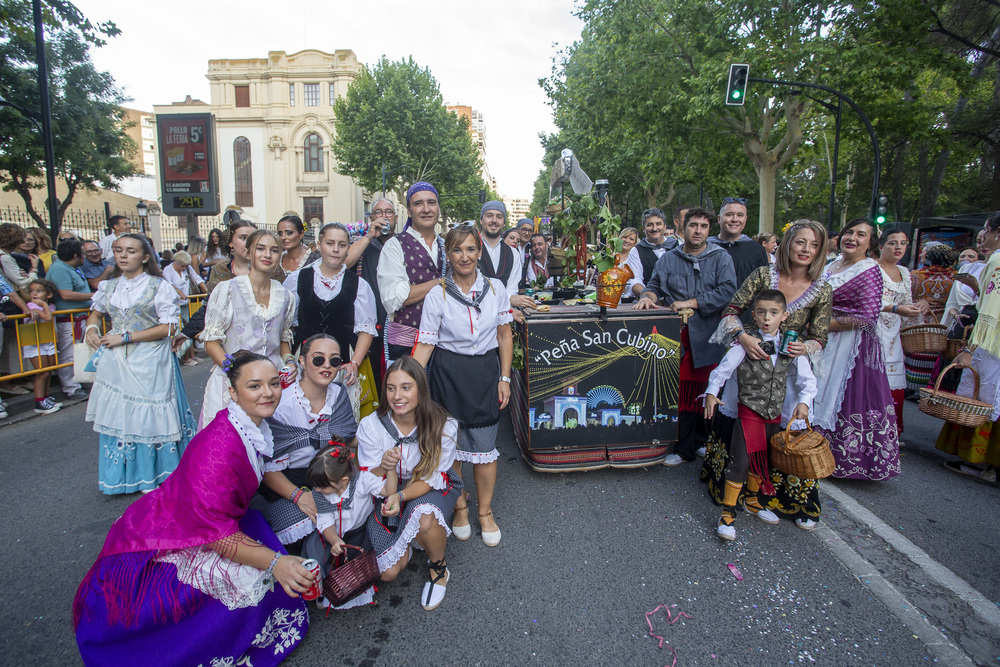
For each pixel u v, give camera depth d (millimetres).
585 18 19984
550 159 32125
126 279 3588
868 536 3109
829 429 3754
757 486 3318
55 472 4082
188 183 14500
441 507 2580
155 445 3705
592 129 21734
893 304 4406
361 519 2600
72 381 6262
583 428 3711
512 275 4480
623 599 2557
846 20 14984
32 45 15367
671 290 4141
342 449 2576
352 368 3307
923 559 2877
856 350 3656
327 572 2539
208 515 2010
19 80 15477
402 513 2584
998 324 3621
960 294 4977
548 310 3779
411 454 2617
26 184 17828
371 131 32750
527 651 2240
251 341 3152
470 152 37031
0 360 5332
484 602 2545
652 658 2197
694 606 2506
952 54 15070
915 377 6078
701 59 16297
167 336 3654
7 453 4480
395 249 3439
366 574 2336
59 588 2660
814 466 2920
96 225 19219
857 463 3705
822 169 30328
